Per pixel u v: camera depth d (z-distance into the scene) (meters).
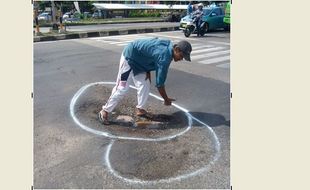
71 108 5.12
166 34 16.06
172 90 6.10
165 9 35.44
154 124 4.58
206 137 4.28
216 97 5.77
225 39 13.66
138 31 17.34
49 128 4.43
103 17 33.84
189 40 13.25
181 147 4.03
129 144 4.06
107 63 8.20
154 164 3.68
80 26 21.80
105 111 4.51
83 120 4.69
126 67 4.42
